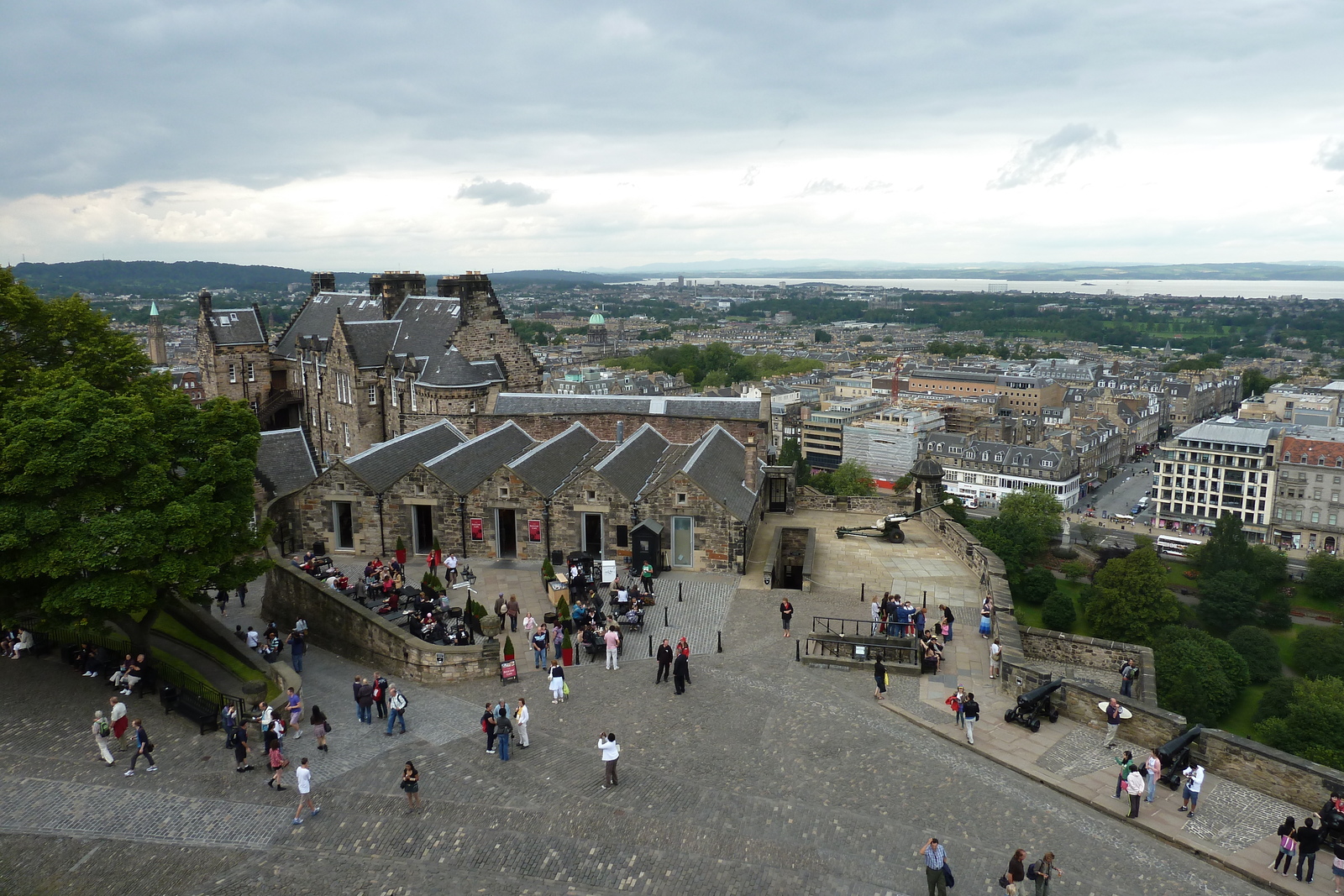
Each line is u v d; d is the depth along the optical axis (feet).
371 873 105.91
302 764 115.34
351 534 233.35
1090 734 136.98
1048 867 96.53
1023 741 134.41
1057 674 167.73
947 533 233.76
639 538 208.64
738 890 101.50
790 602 188.34
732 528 211.00
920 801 119.14
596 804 118.01
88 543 137.49
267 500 230.48
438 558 218.38
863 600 195.52
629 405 284.61
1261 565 628.28
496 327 354.74
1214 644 450.30
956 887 101.24
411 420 348.38
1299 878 102.73
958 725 139.33
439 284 372.79
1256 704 440.04
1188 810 116.67
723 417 272.31
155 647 167.02
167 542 144.56
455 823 114.21
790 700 148.87
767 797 119.65
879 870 104.58
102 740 128.47
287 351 433.48
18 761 128.67
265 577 228.84
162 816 116.47
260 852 109.70
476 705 149.07
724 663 163.94
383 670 166.20
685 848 108.78
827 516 266.36
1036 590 571.28
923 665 158.51
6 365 180.86
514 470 220.84
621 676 159.02
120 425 145.07
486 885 103.65
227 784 123.85
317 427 410.72
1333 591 618.85
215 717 139.64
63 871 106.32
